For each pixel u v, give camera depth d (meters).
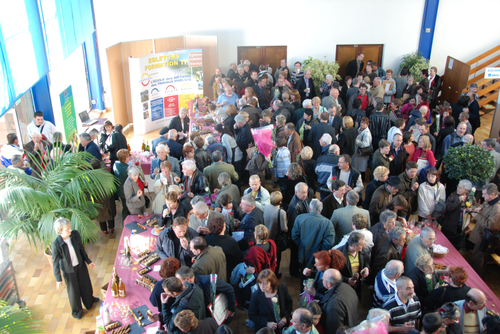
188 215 5.05
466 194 5.26
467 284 4.38
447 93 12.44
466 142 6.79
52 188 5.51
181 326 3.18
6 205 4.88
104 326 3.76
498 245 5.14
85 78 12.16
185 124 8.62
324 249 4.60
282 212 4.89
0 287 4.87
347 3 12.29
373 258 4.56
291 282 5.61
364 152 7.23
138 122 10.88
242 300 4.46
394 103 9.34
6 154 6.81
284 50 12.79
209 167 6.06
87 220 5.44
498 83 12.35
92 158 6.43
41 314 5.07
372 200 5.31
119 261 4.65
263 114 7.83
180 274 3.55
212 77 11.76
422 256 4.08
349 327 3.54
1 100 4.62
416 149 6.51
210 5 12.12
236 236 4.97
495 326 3.45
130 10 11.95
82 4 9.88
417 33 12.65
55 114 8.73
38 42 6.27
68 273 4.74
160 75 11.00
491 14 12.45
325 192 5.98
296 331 3.42
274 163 6.72
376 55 12.91
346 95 10.28
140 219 5.49
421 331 3.65
